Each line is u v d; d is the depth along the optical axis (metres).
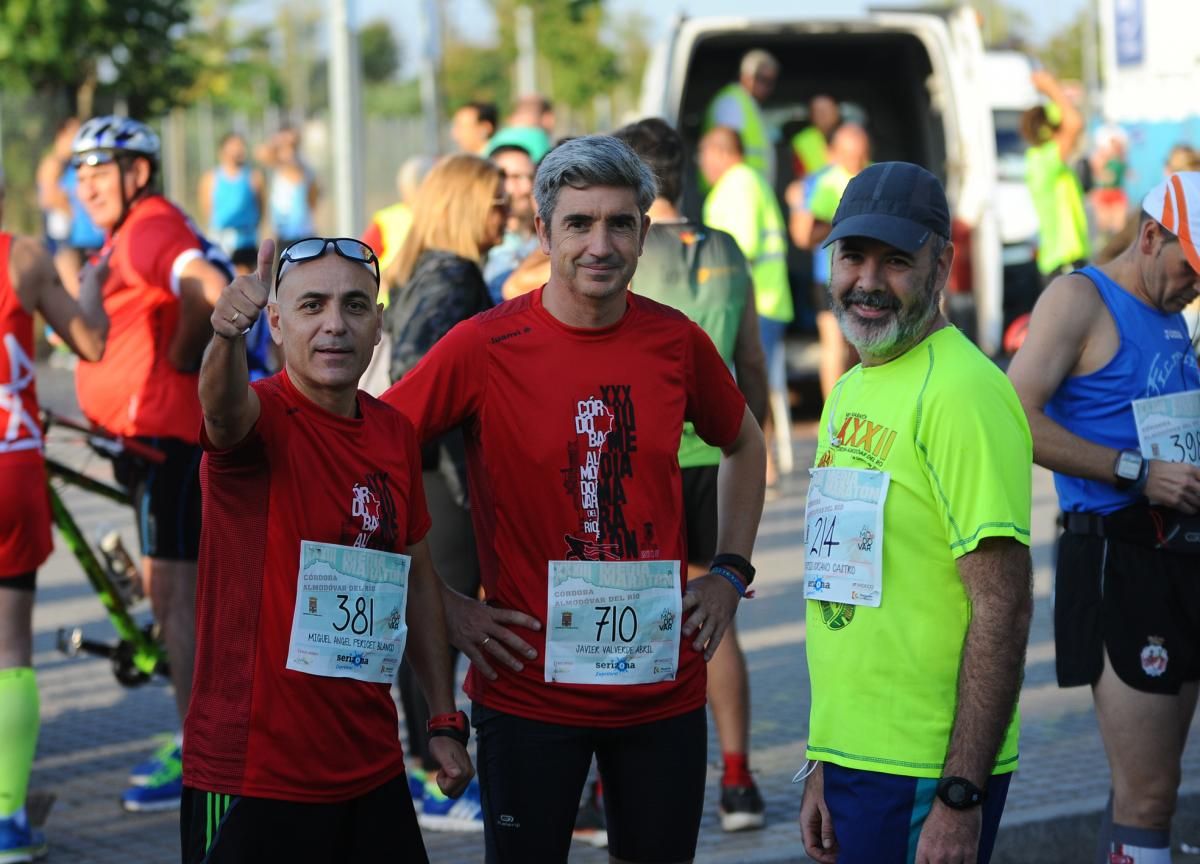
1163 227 4.54
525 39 43.28
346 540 3.67
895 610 3.57
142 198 6.26
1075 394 4.66
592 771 5.91
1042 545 10.50
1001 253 16.97
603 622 3.88
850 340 3.61
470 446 4.01
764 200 11.98
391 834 3.75
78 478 6.46
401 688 6.03
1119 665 4.62
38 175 22.97
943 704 3.56
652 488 3.92
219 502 3.65
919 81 15.48
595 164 3.80
